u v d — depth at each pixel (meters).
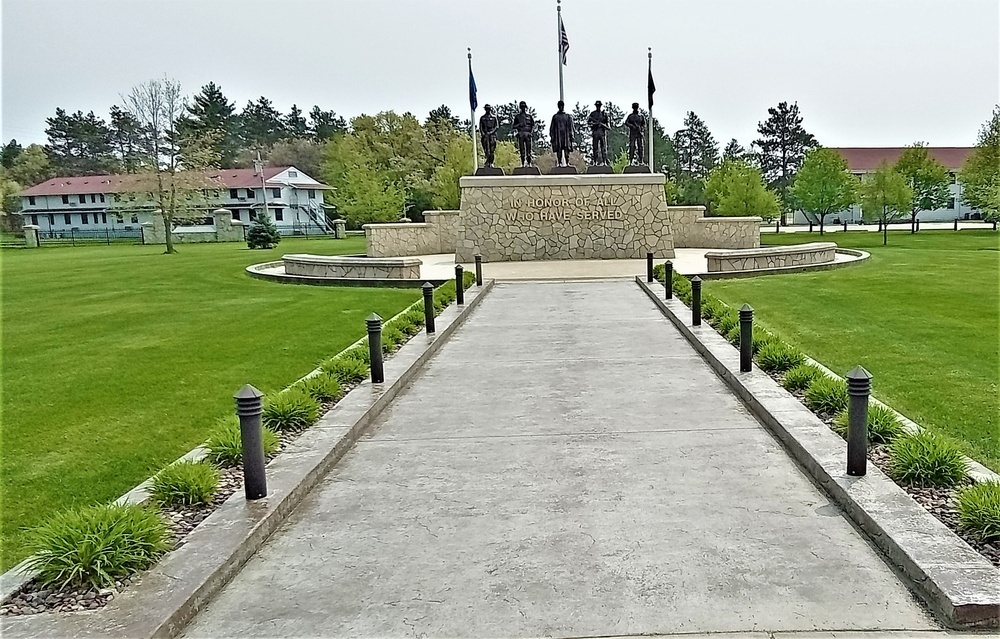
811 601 3.25
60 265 28.58
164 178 39.69
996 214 37.12
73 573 3.28
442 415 6.56
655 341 9.76
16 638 2.89
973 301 12.53
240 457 5.02
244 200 70.00
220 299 16.27
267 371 8.70
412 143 60.03
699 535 3.94
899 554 3.48
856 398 4.34
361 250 34.16
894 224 60.81
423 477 5.00
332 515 4.39
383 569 3.68
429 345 9.38
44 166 78.62
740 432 5.75
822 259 19.36
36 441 6.05
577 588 3.42
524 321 11.84
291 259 20.27
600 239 22.50
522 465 5.16
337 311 13.78
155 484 4.39
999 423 5.70
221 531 3.90
